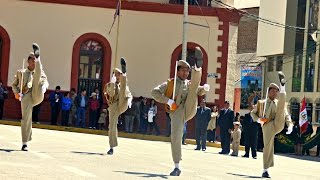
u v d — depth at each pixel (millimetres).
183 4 31641
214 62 31828
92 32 31219
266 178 14109
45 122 30656
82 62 31297
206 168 15062
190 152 22266
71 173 10992
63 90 31016
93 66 31328
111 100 15820
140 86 31391
